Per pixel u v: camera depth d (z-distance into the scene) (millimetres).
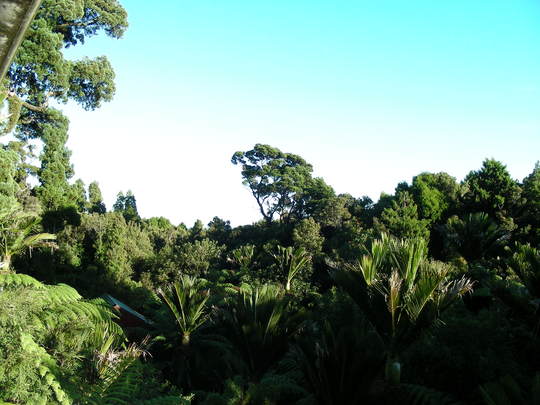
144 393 7711
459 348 7312
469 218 17875
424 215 33156
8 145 20625
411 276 7621
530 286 9398
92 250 28844
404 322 7410
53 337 5332
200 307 16156
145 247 43750
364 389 6203
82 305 6082
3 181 15062
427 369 7316
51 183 23516
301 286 25047
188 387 15133
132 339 17078
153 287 34844
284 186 54438
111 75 21406
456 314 9023
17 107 16578
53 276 20969
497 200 28844
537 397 4590
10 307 4242
